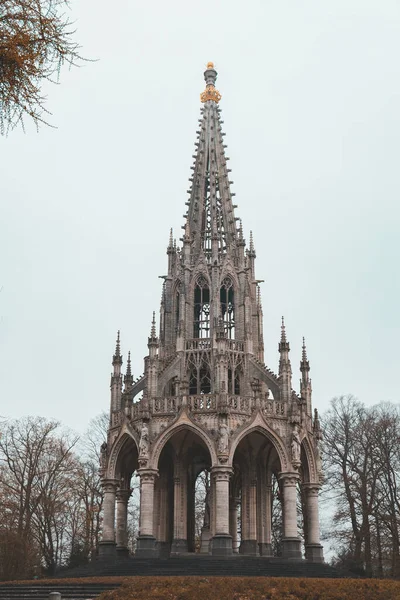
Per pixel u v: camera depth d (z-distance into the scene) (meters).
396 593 36.75
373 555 79.25
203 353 70.12
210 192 78.44
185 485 65.44
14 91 17.20
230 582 39.09
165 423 63.34
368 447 77.19
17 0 17.02
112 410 68.56
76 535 88.69
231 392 69.00
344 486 80.19
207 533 67.94
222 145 81.75
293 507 61.97
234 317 73.62
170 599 35.72
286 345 68.31
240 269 74.50
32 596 45.06
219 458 60.69
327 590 37.16
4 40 17.08
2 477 77.81
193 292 73.69
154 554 60.38
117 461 67.00
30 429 80.25
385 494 74.94
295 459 62.94
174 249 78.44
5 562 65.81
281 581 39.41
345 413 82.69
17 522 75.50
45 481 80.38
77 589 44.19
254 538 65.50
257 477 68.12
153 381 65.81
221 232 77.56
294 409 64.88
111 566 57.09
